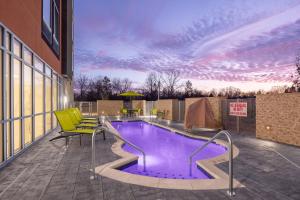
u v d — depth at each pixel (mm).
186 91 42594
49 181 3609
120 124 15102
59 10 12688
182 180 3674
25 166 4414
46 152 5648
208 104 10219
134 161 5223
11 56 5027
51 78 10000
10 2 5027
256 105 8273
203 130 10305
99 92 45000
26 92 6453
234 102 10031
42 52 8328
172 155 7051
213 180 3688
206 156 6902
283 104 7145
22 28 5918
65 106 15812
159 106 18719
